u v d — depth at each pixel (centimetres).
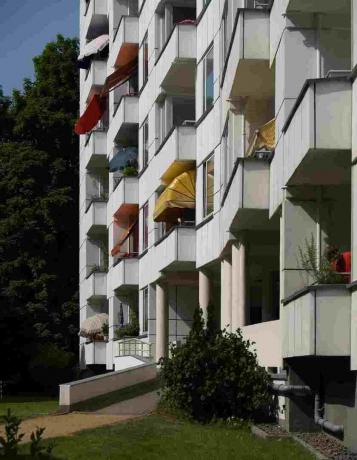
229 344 1822
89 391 2206
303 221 1586
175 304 3111
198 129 2603
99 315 4291
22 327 4816
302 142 1388
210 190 2466
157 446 1502
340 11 1576
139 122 3419
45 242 5153
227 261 2312
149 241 3197
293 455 1357
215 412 1808
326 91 1341
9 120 5581
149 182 3197
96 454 1428
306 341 1388
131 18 3541
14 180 5241
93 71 4253
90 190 4550
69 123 5434
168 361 1870
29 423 1920
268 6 1848
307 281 1572
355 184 1284
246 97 2061
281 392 1656
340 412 1427
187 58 2702
